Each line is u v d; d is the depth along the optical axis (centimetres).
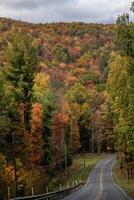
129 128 4612
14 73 7069
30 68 7100
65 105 15462
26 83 7069
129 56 3581
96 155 17375
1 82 6284
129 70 3691
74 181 10312
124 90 4341
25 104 7069
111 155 17350
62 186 9044
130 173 9712
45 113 8925
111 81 5091
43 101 9169
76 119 16350
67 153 12656
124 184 8412
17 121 6481
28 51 7125
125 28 3472
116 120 7100
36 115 8331
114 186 8238
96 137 18175
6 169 5994
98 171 12594
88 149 18512
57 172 10725
